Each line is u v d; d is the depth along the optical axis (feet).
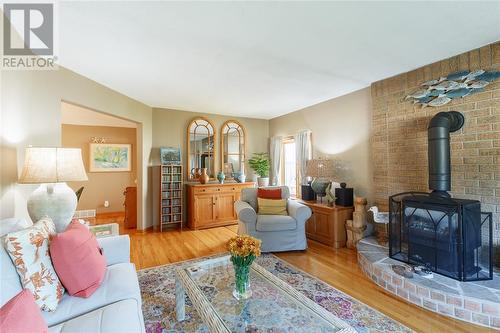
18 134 6.47
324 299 7.07
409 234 8.20
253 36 6.97
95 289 4.79
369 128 11.65
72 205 6.89
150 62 8.63
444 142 7.95
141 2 5.41
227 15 5.96
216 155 17.03
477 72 7.85
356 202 11.13
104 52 7.81
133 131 20.79
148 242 12.43
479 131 7.82
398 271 7.59
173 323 6.07
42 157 6.22
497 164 7.47
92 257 4.98
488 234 7.51
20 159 6.55
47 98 7.95
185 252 11.00
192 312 6.55
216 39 7.11
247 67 9.18
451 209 7.04
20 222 5.07
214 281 6.09
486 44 7.63
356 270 9.02
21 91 6.61
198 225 14.89
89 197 19.35
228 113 17.11
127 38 6.98
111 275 5.37
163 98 13.29
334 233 11.49
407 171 9.84
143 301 7.02
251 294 5.41
